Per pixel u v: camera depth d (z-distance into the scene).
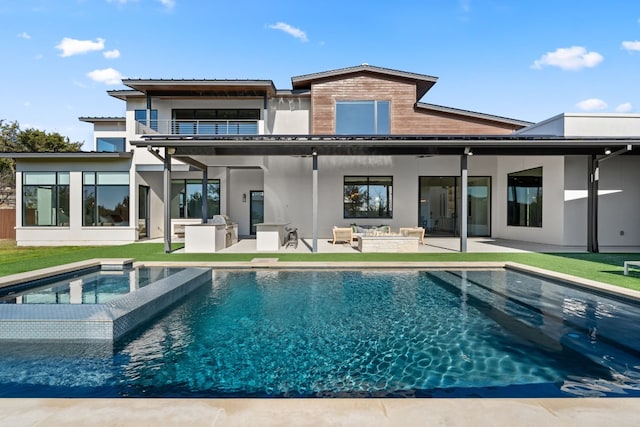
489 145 10.18
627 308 5.45
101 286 6.89
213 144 9.99
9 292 6.36
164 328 4.77
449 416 2.22
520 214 14.17
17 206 13.70
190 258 9.52
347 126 15.91
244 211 17.19
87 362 3.72
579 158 11.80
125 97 16.34
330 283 7.19
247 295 6.37
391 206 15.55
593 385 3.20
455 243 13.25
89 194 13.91
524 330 4.60
